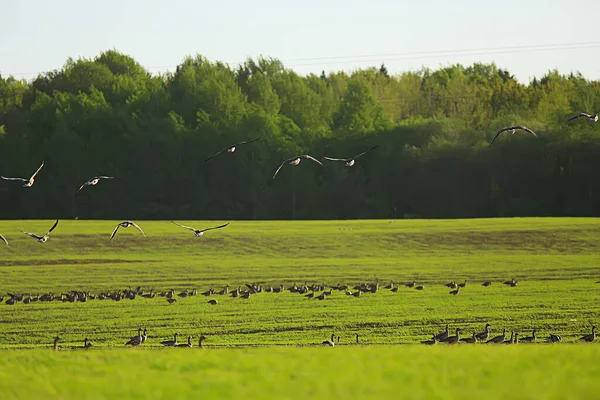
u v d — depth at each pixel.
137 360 71.38
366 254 187.88
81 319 115.38
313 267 171.00
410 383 56.94
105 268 169.38
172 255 186.50
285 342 96.88
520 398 51.50
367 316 114.69
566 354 71.75
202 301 129.88
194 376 61.06
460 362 66.50
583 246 191.12
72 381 59.50
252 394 53.38
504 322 109.50
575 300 126.31
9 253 185.75
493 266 168.12
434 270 165.00
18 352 80.81
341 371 62.50
